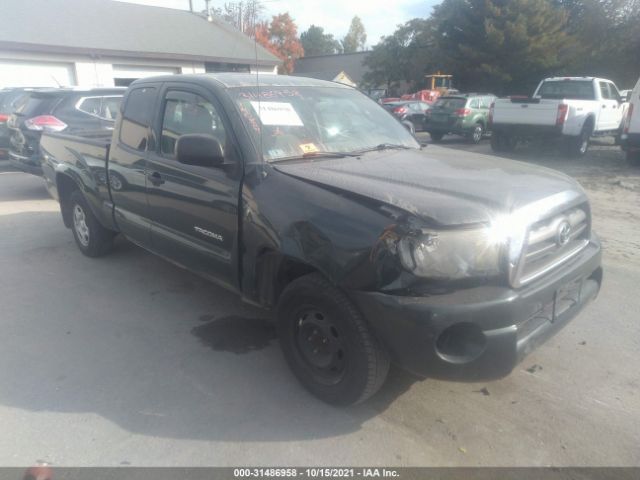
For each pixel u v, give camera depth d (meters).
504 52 33.16
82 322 4.14
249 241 3.17
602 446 2.73
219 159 3.12
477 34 34.31
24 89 11.17
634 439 2.78
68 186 5.72
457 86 37.38
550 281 2.73
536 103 12.48
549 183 3.05
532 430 2.86
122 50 20.08
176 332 3.98
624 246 5.88
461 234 2.46
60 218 7.39
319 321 2.94
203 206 3.51
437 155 3.71
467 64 34.56
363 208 2.62
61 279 5.04
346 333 2.75
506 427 2.88
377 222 2.53
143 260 5.56
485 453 2.69
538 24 32.50
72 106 8.50
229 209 3.29
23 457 2.65
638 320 4.09
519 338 2.58
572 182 3.27
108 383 3.30
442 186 2.82
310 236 2.75
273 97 3.68
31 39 18.05
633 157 11.45
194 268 3.85
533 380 3.32
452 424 2.91
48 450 2.70
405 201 2.59
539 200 2.75
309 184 2.91
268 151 3.27
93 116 8.68
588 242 3.31
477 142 18.06
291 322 3.10
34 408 3.04
